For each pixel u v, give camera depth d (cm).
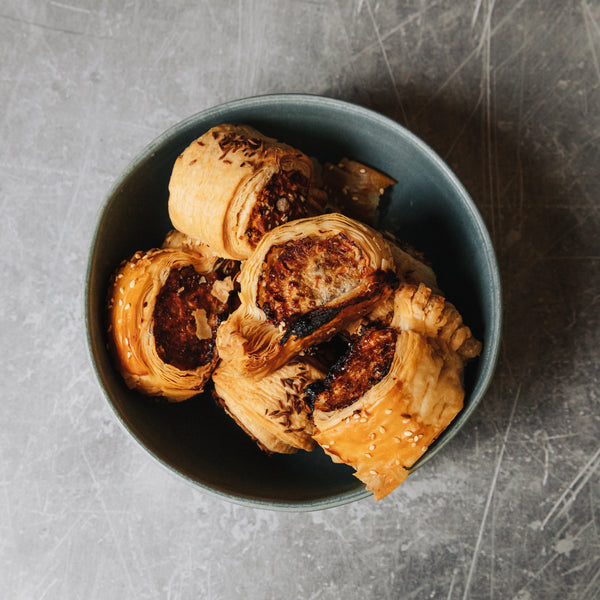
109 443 51
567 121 50
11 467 51
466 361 45
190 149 45
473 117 50
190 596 51
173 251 46
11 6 52
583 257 50
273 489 47
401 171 48
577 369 49
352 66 51
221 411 49
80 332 51
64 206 51
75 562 51
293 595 50
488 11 50
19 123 51
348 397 43
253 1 51
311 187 47
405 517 50
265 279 43
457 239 46
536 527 49
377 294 43
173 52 51
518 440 50
